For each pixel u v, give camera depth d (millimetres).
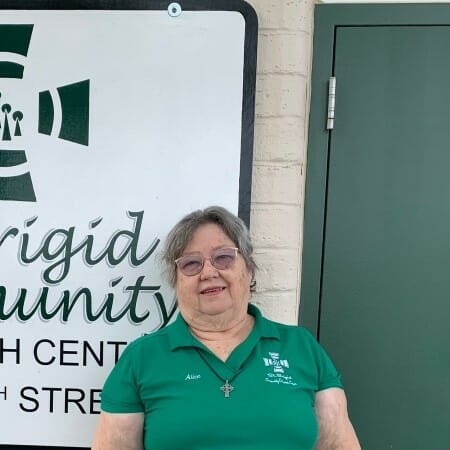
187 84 1380
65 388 1437
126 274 1416
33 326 1431
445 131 1442
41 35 1393
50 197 1415
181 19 1372
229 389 1104
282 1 1388
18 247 1425
